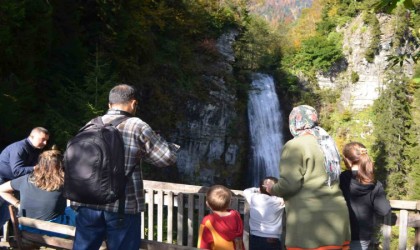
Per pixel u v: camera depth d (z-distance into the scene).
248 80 36.19
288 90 41.59
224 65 31.19
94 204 3.22
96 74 15.49
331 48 44.16
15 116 12.29
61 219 4.98
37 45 14.88
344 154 4.15
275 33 49.69
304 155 3.49
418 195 37.62
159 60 24.41
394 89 40.00
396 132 39.12
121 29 19.81
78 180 3.17
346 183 4.07
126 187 3.31
